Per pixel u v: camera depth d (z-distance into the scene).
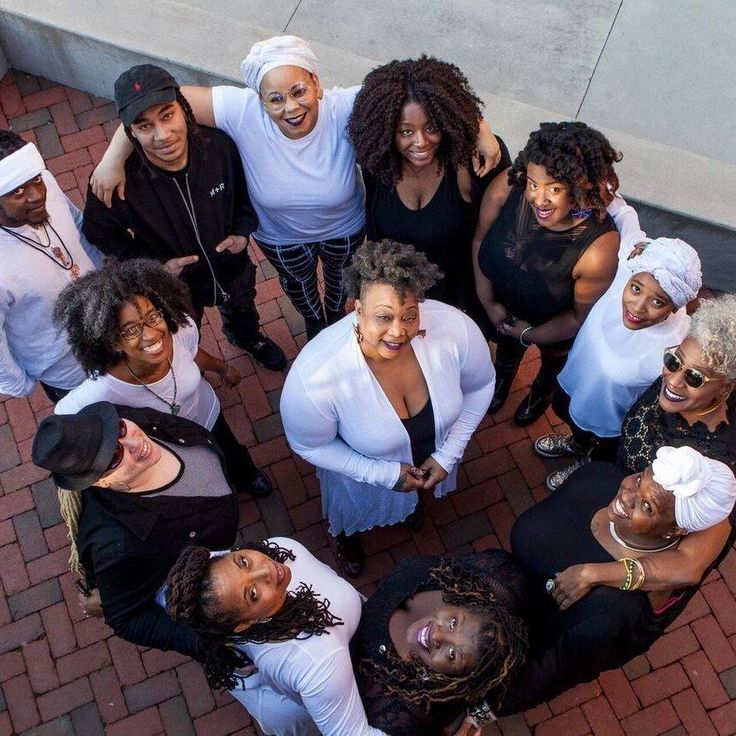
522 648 2.28
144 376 2.90
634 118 4.99
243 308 4.11
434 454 3.20
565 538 2.69
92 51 5.09
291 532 4.27
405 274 2.50
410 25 5.26
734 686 3.86
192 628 2.24
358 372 2.78
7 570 4.16
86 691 3.89
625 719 3.81
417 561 2.57
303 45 3.04
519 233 3.15
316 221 3.62
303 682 2.31
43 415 4.50
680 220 4.58
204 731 3.83
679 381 2.47
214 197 3.35
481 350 3.01
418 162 3.10
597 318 3.09
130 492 2.59
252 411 4.57
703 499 2.32
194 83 5.09
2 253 3.07
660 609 2.61
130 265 2.75
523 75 5.12
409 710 2.29
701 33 5.19
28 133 5.35
